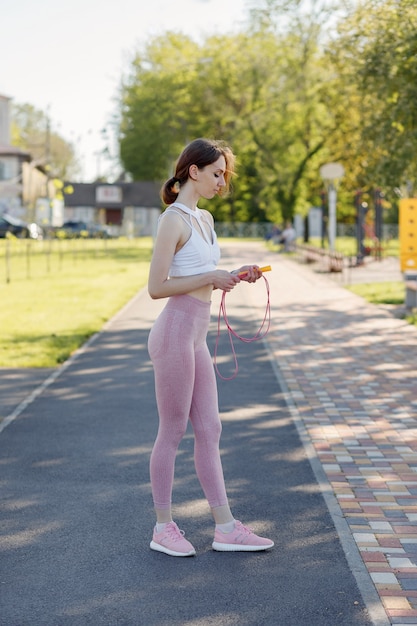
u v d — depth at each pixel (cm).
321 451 697
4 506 562
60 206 8275
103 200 8856
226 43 6612
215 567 460
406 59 1789
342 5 1953
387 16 1834
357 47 1934
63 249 4928
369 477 622
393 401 896
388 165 1911
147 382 997
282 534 507
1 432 761
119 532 514
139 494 587
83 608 411
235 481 615
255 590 429
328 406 873
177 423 483
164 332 473
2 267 3325
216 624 393
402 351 1237
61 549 487
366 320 1612
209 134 7531
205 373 487
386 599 415
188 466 654
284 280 2691
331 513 543
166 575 450
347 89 2605
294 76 5212
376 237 3800
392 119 1836
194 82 7125
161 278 465
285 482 611
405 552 475
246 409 858
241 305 1914
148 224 8825
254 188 8325
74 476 629
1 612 407
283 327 1518
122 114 8212
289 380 1017
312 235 6656
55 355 1168
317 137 5456
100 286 2377
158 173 8594
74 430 768
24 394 928
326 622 394
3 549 487
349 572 449
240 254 4606
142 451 698
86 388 962
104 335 1407
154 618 400
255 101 5603
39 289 2284
